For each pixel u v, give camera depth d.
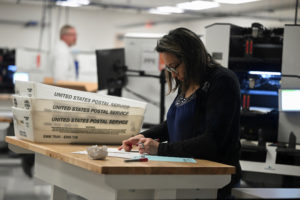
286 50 3.11
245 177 2.83
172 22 11.35
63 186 1.73
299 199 1.40
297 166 2.82
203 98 1.68
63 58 6.63
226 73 1.66
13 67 5.37
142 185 1.35
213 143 1.58
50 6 9.92
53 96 1.87
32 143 1.88
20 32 10.16
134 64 3.85
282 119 3.12
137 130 2.06
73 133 1.93
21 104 1.92
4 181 4.42
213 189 1.51
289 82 3.11
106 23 10.92
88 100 1.93
